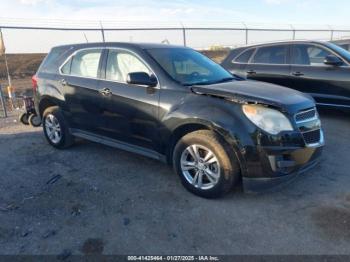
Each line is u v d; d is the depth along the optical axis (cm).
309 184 406
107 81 461
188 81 413
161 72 412
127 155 519
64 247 295
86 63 498
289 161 348
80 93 493
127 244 298
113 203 370
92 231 318
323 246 289
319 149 385
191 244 296
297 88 741
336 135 608
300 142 354
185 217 338
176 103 386
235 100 353
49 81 544
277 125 344
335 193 383
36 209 360
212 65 495
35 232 318
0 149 565
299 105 364
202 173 374
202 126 372
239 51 829
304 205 357
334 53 696
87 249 292
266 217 336
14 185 420
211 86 388
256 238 302
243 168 348
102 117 472
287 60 754
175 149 391
